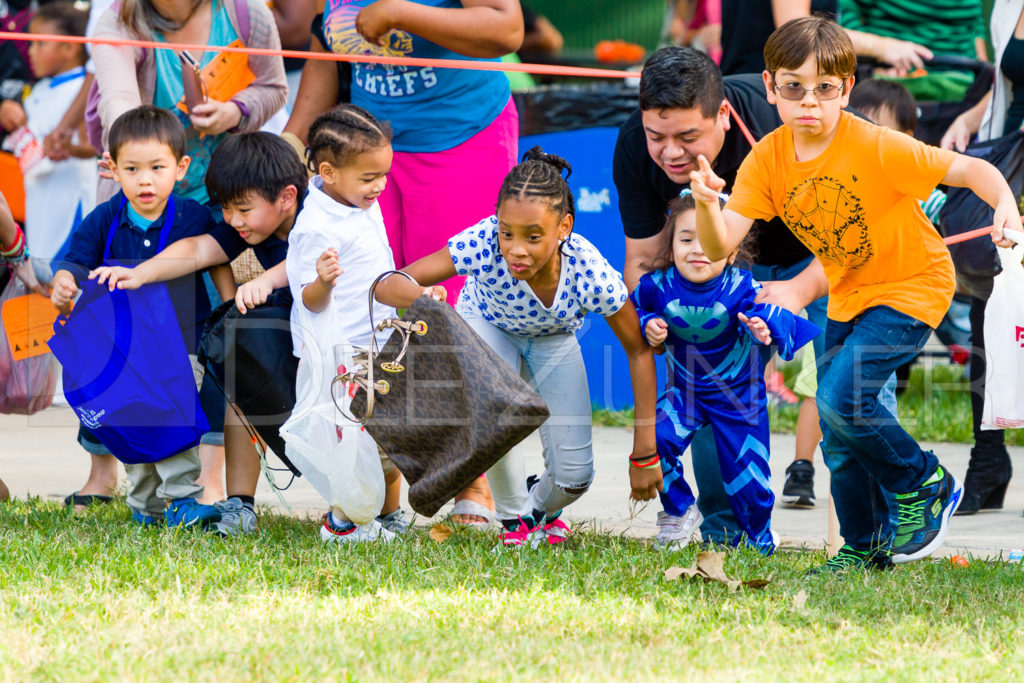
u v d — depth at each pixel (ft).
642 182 43.47
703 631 30.40
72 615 30.45
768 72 36.04
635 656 28.30
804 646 29.48
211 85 52.95
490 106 50.44
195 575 34.32
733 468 41.01
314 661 27.27
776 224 42.37
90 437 47.26
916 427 65.10
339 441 37.88
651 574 35.99
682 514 41.68
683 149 40.37
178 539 38.99
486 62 49.60
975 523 46.98
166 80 52.80
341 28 50.67
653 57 41.04
